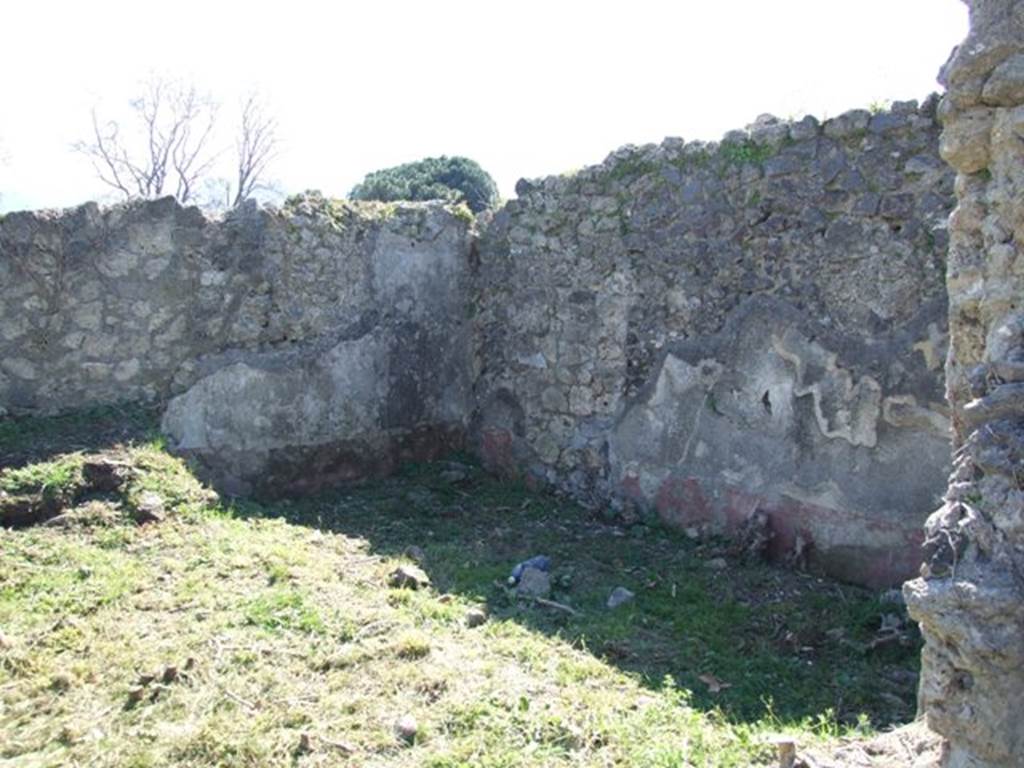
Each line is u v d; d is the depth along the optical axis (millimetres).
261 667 3248
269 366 5895
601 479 6059
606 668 3447
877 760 2551
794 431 5027
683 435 5594
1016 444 1992
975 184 2293
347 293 6273
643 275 5820
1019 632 1904
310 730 2857
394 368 6516
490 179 16062
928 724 2076
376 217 6445
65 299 5500
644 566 4980
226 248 5824
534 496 6301
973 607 1937
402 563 4520
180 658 3273
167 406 5570
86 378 5555
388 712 2971
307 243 6086
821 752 2664
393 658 3355
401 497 6039
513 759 2697
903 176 4609
